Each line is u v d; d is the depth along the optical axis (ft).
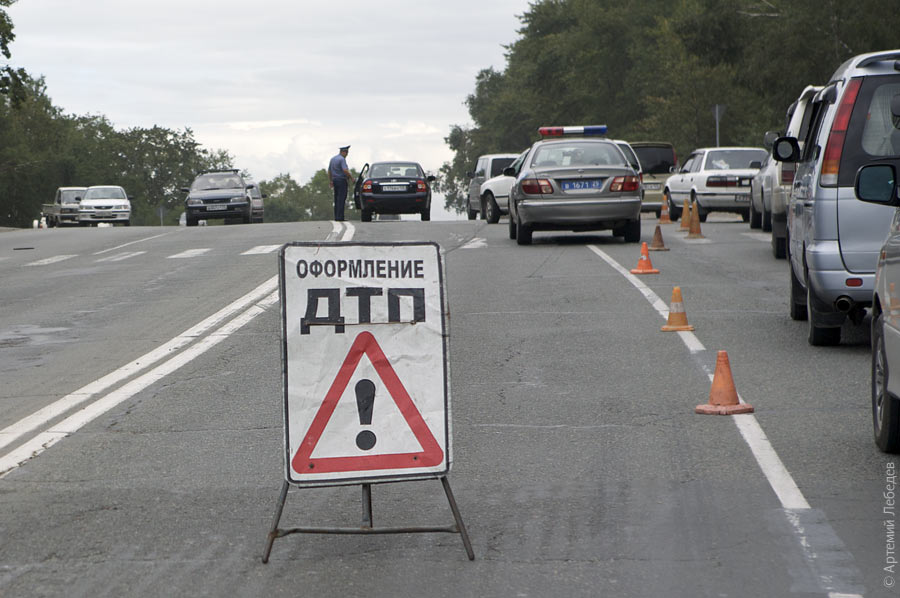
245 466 33.37
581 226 107.04
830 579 23.44
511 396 42.75
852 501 28.71
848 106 48.11
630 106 400.47
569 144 110.52
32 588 23.61
